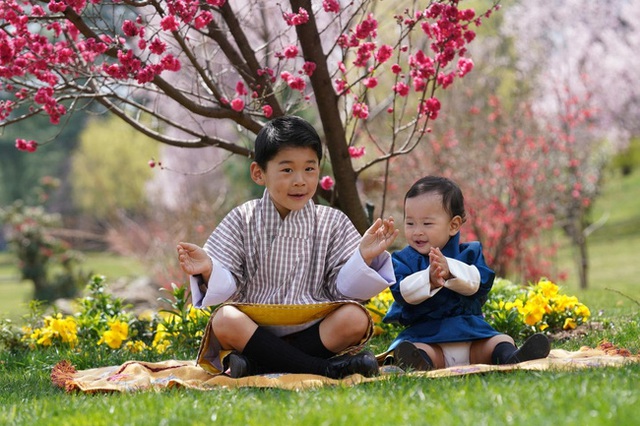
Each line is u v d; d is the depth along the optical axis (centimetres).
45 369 586
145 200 2317
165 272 1508
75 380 491
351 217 748
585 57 1986
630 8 1994
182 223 1570
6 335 707
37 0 661
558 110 1561
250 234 480
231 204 1691
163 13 596
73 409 386
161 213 1775
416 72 686
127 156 4028
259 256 477
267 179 469
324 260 480
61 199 4875
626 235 2980
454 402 343
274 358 446
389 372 446
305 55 688
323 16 1012
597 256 2658
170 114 1305
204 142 739
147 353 629
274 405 364
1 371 607
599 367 419
